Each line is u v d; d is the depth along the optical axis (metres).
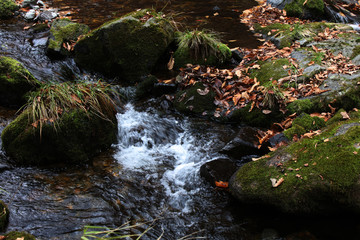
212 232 3.15
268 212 3.31
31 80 4.87
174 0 8.92
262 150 4.06
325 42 6.05
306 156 3.36
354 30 6.98
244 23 7.55
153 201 3.53
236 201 3.48
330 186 3.02
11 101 4.82
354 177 2.99
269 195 3.21
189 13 8.04
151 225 3.22
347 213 3.06
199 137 4.55
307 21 7.80
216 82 5.18
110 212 3.33
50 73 5.66
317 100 4.56
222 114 4.80
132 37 5.58
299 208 3.13
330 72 5.02
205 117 4.90
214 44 5.86
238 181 3.42
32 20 7.43
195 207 3.46
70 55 6.10
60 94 4.14
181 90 5.24
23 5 7.99
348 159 3.12
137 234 3.09
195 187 3.73
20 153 3.91
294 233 3.07
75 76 5.79
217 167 3.77
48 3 8.48
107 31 5.53
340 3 8.84
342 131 3.52
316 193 3.08
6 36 6.55
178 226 3.22
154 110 5.07
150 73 5.77
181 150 4.39
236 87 5.08
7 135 3.97
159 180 3.85
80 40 5.76
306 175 3.17
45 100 4.11
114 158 4.19
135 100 5.27
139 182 3.79
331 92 4.61
